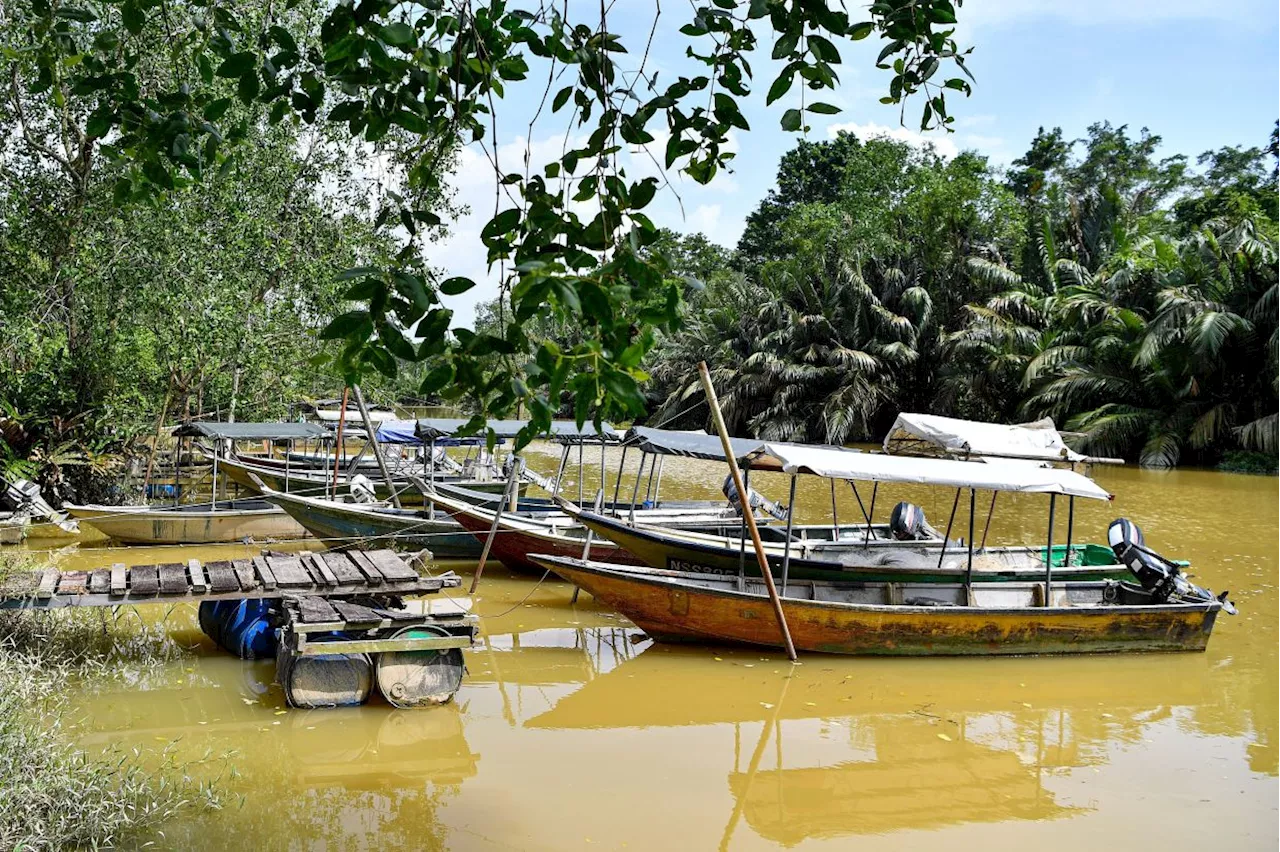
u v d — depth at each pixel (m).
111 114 3.48
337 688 7.92
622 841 5.79
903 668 9.34
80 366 15.84
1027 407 28.88
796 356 35.72
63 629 9.32
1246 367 25.36
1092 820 6.18
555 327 3.10
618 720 7.86
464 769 6.81
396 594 8.48
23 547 13.68
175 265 15.65
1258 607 11.62
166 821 5.81
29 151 14.82
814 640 9.53
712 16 3.29
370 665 8.02
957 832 5.96
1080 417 27.19
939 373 33.88
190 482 19.16
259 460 20.58
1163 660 9.68
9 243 14.72
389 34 2.92
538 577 13.16
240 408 19.69
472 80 3.30
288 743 7.20
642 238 2.95
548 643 10.10
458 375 2.66
